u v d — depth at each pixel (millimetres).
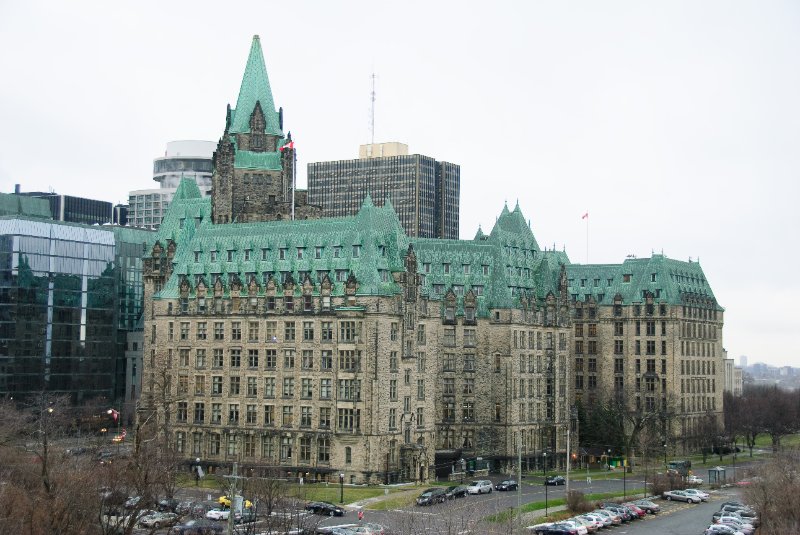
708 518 190375
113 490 150875
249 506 159750
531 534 167250
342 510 180125
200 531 152500
